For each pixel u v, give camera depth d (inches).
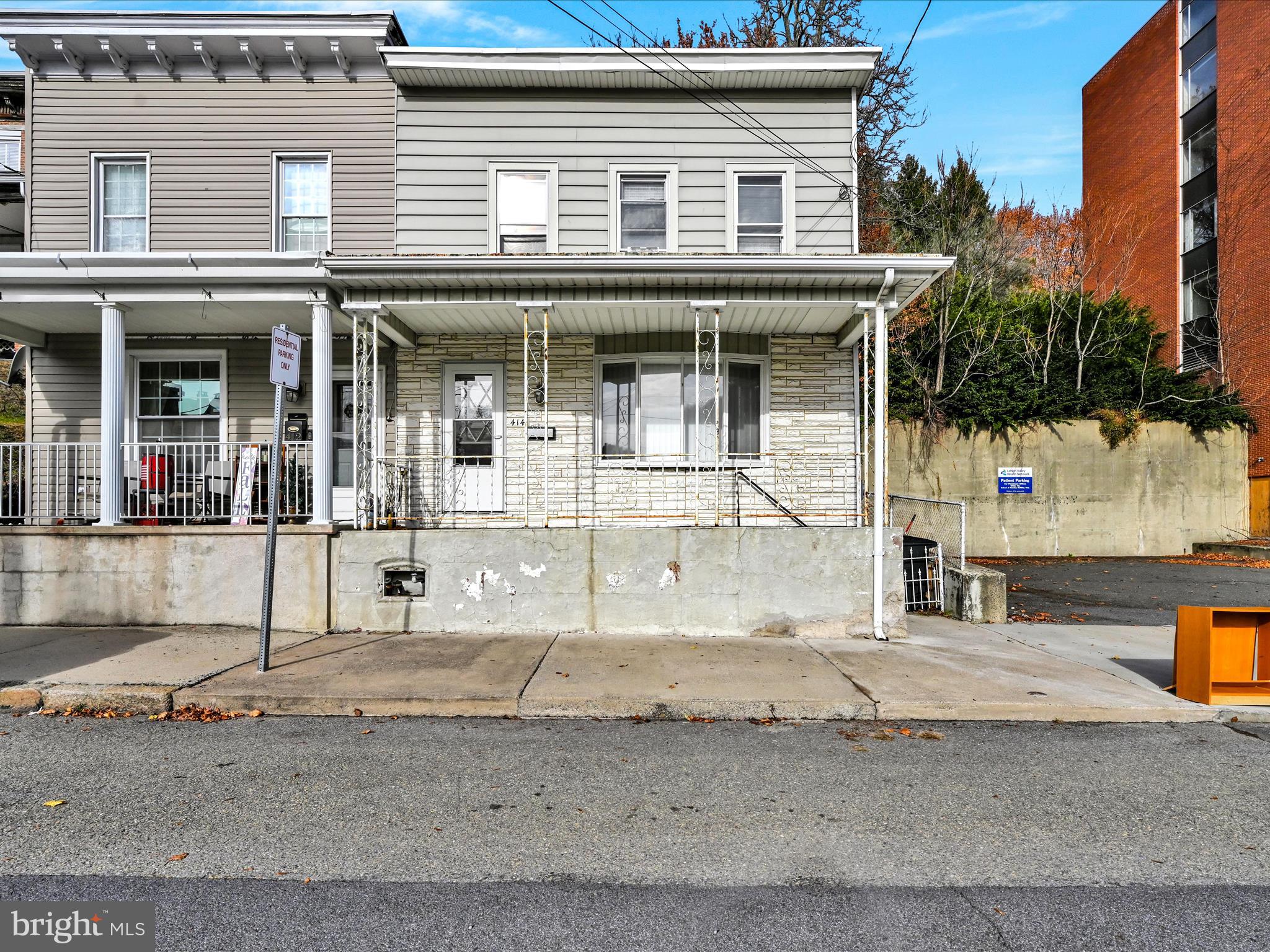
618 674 277.7
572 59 423.2
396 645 320.5
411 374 430.9
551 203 432.5
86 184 433.7
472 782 187.9
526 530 349.4
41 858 146.4
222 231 433.1
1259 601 457.1
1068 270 963.3
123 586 351.9
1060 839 158.6
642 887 137.3
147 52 429.4
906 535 462.6
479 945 118.4
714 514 422.6
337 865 144.7
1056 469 670.5
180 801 175.2
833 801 177.6
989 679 277.4
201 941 118.3
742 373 430.9
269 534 279.9
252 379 447.5
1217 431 686.5
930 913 129.2
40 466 427.8
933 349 689.0
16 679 262.8
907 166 962.7
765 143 435.5
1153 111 1013.8
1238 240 868.0
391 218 434.0
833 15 833.5
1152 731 236.1
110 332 363.3
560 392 430.3
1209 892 137.1
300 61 429.7
